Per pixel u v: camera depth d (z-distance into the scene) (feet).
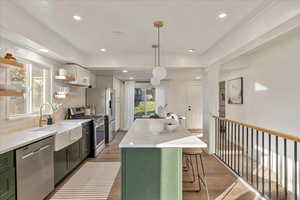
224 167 12.51
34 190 7.50
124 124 27.48
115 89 24.31
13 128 9.04
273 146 12.16
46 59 11.87
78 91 17.47
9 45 8.64
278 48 11.61
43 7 7.63
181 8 7.78
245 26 9.13
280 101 11.46
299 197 8.83
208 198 8.48
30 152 7.27
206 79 16.10
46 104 12.19
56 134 9.09
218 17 8.61
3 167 6.01
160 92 27.96
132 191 6.79
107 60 15.62
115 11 8.03
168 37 11.43
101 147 16.80
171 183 6.81
